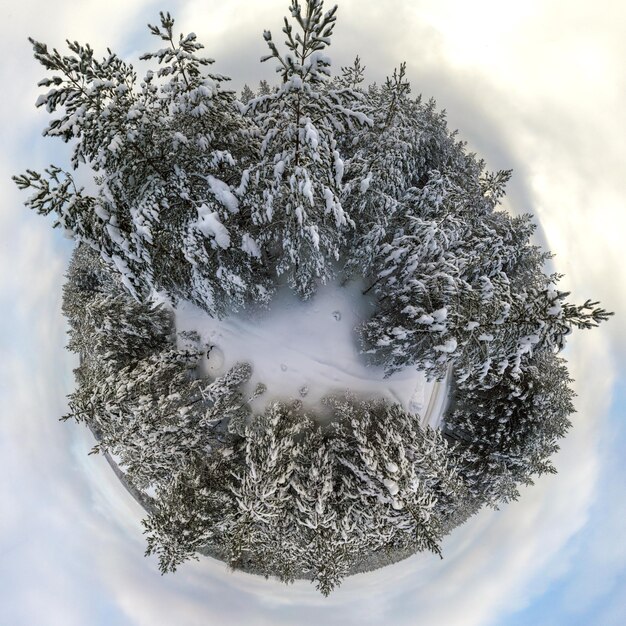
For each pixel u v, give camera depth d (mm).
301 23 4898
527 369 10992
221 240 7844
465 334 8258
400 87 9039
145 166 7293
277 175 7117
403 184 10516
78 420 9086
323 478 9477
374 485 9219
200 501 9867
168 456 10445
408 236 9367
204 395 10398
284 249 9242
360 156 9594
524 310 7684
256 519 9133
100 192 7625
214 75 6887
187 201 7844
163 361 10539
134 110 6395
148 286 9539
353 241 10383
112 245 7859
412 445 9672
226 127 7762
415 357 10172
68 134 6145
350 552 10914
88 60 5668
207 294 9930
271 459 8953
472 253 9953
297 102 5992
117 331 10484
